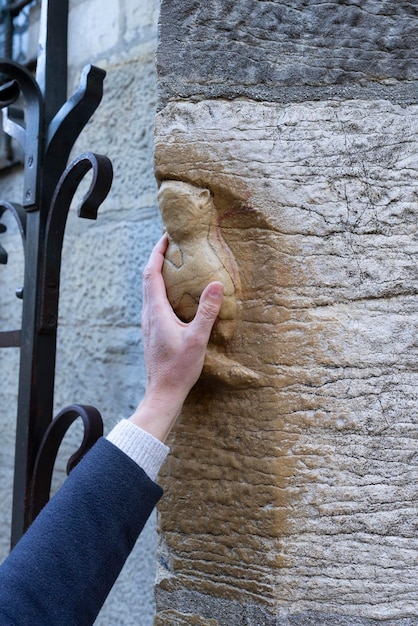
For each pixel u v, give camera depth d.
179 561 1.06
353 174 0.98
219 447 1.02
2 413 2.04
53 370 1.30
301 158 0.98
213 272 0.96
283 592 0.97
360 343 0.97
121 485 0.84
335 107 1.00
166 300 0.98
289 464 0.97
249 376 0.98
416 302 0.98
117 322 1.73
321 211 0.98
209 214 0.98
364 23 1.00
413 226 0.98
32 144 1.29
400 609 0.97
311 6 1.01
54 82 1.32
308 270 0.97
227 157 0.98
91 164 1.20
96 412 1.19
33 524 0.82
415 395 0.98
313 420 0.97
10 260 2.04
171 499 1.07
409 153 0.99
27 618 0.74
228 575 1.02
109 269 1.76
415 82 1.00
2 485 2.01
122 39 1.76
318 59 1.00
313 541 0.97
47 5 1.33
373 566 0.97
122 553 0.83
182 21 1.01
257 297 0.98
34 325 1.27
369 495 0.97
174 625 1.06
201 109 1.00
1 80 1.58
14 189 2.05
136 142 1.71
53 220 1.26
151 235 1.66
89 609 0.78
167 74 1.01
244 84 1.00
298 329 0.97
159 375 0.94
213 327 0.98
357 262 0.98
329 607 0.97
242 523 1.00
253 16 1.00
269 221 0.97
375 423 0.97
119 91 1.76
